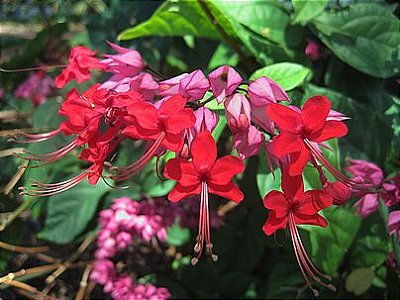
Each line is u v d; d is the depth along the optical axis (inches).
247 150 5.5
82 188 9.2
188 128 5.4
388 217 6.5
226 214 9.6
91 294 10.1
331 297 8.4
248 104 5.5
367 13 7.3
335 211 7.0
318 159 5.6
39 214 9.5
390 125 7.3
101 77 9.7
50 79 10.8
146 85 5.9
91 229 9.3
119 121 5.4
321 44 7.9
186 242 9.3
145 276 9.7
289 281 8.6
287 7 8.2
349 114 7.3
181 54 9.7
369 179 6.9
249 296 9.3
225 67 5.5
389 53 7.3
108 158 9.1
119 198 8.7
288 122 5.1
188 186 5.2
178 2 7.5
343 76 7.8
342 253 7.1
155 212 8.5
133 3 10.0
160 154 5.8
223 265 9.5
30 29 12.4
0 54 11.8
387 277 8.3
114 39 10.0
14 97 10.9
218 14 7.4
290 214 5.4
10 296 9.5
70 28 11.3
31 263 10.4
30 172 9.3
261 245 9.3
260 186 6.8
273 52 7.5
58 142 9.6
